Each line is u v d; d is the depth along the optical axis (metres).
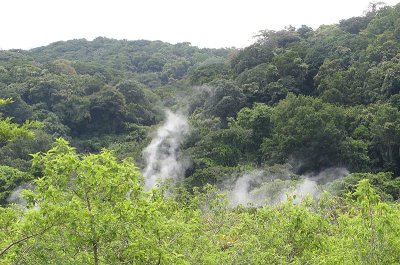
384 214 9.05
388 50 56.53
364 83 53.59
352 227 9.48
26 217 7.38
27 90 64.75
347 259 9.23
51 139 47.41
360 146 44.34
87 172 7.35
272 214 11.05
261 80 62.84
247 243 10.34
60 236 7.62
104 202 7.71
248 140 50.22
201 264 10.10
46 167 7.39
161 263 8.40
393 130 42.66
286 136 46.75
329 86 55.56
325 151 45.09
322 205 11.30
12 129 10.47
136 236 7.81
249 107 59.62
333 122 45.94
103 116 63.97
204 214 15.62
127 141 59.56
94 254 7.66
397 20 61.62
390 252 9.03
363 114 48.28
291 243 10.44
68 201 7.39
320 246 10.22
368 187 9.06
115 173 7.70
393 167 43.62
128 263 8.07
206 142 50.19
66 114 63.16
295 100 50.34
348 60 61.34
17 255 7.39
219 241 12.78
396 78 49.09
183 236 9.77
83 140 60.84
